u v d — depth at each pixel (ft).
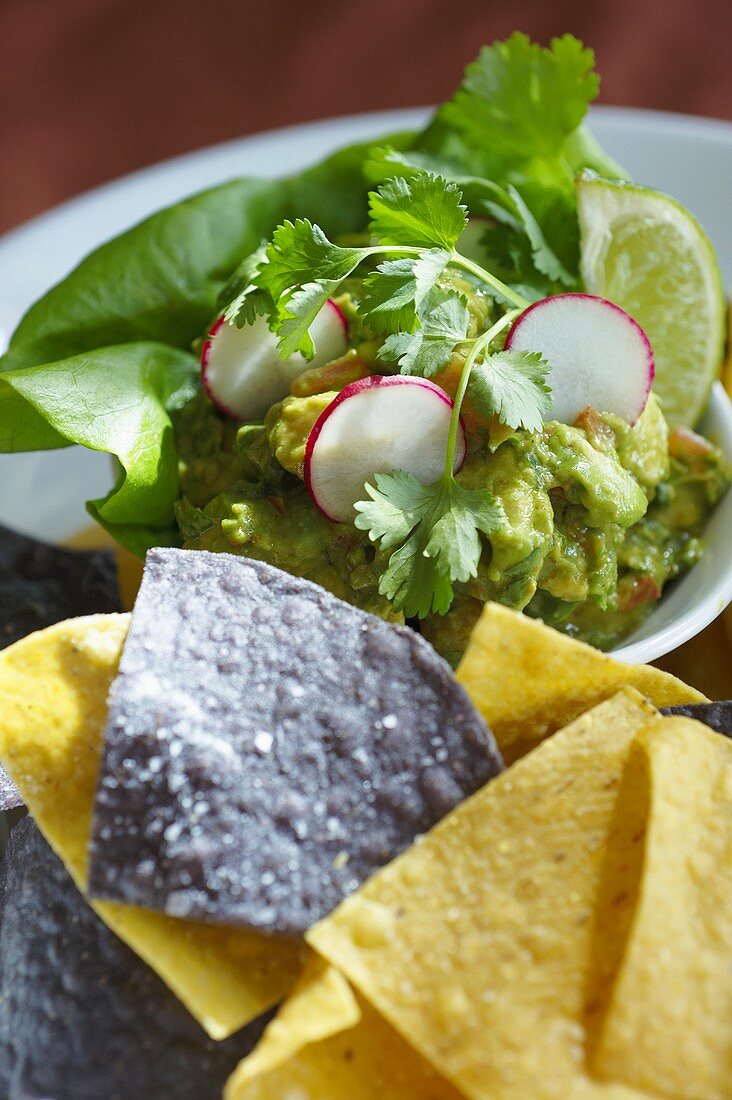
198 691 0.87
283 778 0.86
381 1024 0.85
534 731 0.93
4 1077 0.83
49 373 1.04
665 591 1.08
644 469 1.04
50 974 0.87
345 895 0.84
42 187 1.88
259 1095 0.82
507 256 1.12
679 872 0.83
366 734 0.87
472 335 1.01
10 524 1.30
